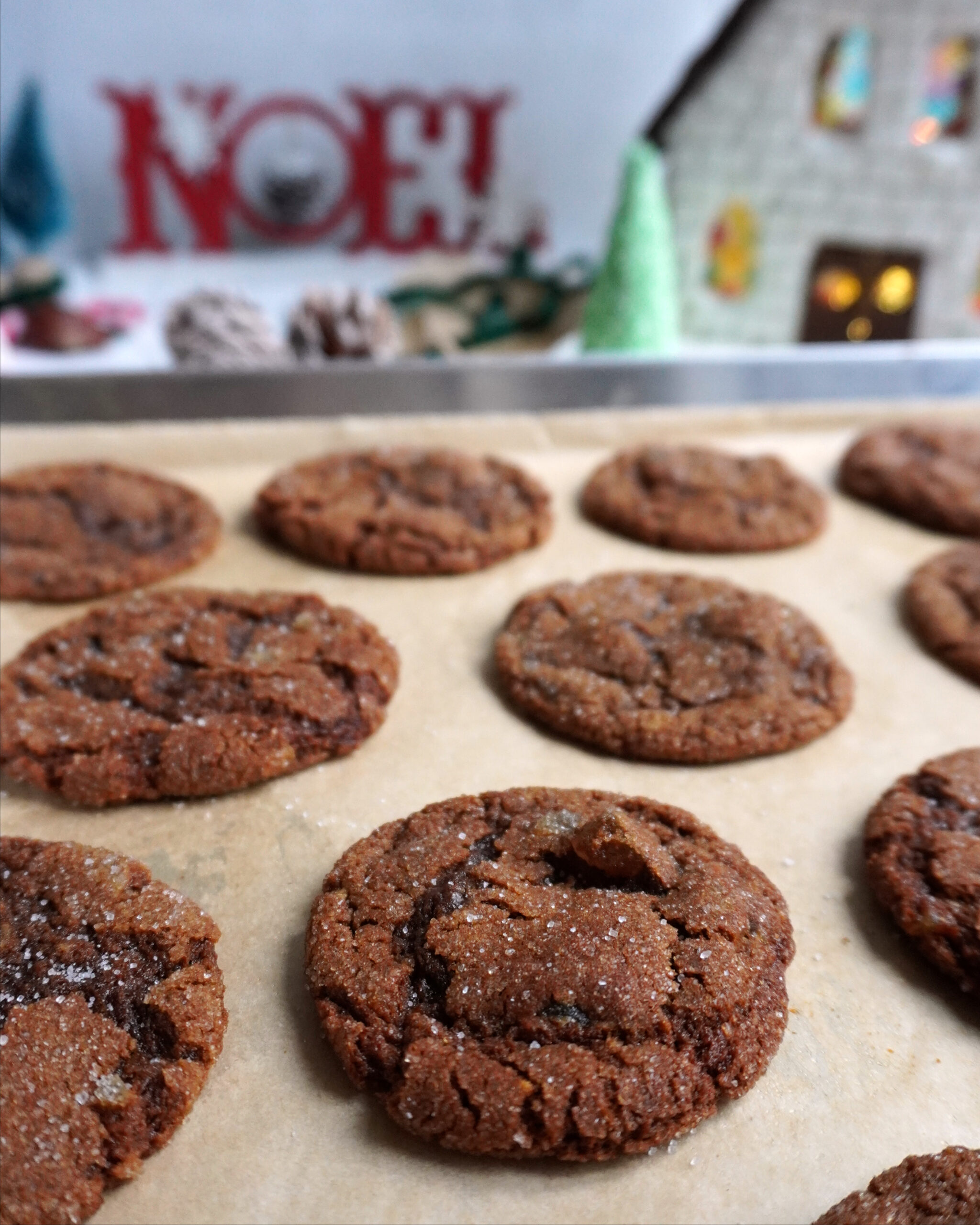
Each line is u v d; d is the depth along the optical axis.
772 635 0.28
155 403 0.34
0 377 0.34
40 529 0.30
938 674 0.28
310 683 0.26
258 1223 0.17
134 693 0.25
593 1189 0.18
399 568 0.31
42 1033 0.19
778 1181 0.18
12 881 0.21
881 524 0.34
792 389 0.38
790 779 0.25
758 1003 0.20
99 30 0.54
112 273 0.61
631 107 0.61
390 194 0.62
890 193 0.60
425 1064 0.19
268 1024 0.20
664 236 0.54
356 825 0.24
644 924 0.21
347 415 0.36
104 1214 0.17
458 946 0.20
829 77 0.58
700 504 0.33
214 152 0.58
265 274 0.63
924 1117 0.19
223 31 0.55
